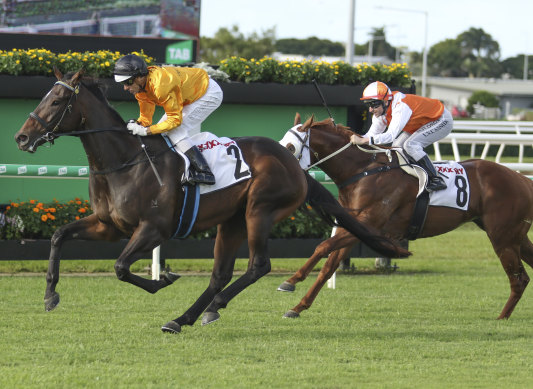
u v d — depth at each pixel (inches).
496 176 490.0
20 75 608.7
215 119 656.4
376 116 478.6
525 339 414.0
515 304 477.7
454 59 7308.1
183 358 354.0
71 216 618.5
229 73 660.1
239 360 353.4
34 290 526.6
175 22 977.5
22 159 628.4
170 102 384.5
